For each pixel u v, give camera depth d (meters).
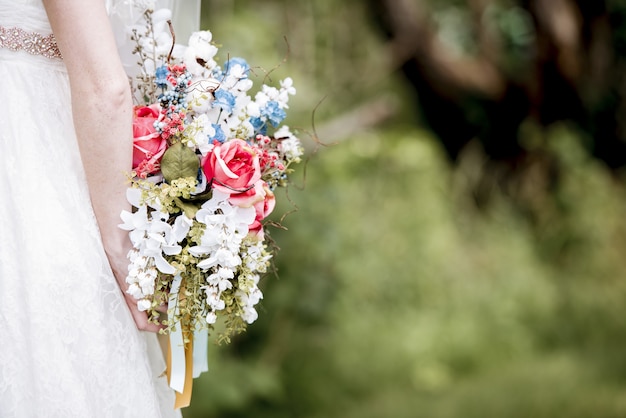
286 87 1.92
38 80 1.68
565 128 9.78
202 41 1.87
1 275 1.59
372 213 8.03
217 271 1.71
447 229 8.62
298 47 7.82
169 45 1.90
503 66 9.60
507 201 9.87
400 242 8.00
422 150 8.59
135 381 1.65
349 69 8.73
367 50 8.91
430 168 8.64
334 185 6.80
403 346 7.11
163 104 1.77
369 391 6.57
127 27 1.89
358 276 7.23
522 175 9.86
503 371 7.20
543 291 8.45
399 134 9.05
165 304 1.75
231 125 1.84
